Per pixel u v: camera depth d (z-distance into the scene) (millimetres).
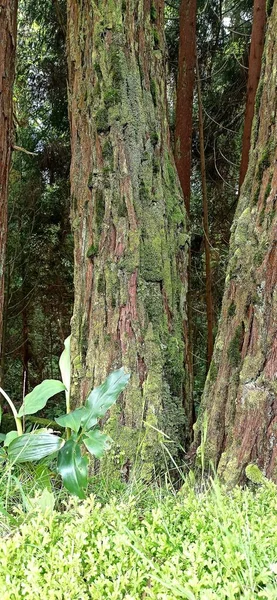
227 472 1728
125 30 2346
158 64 2480
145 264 2250
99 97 2311
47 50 6879
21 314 8438
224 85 6648
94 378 2193
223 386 1867
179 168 5160
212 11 6453
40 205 7523
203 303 7387
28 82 7137
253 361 1764
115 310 2199
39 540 1032
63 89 6879
